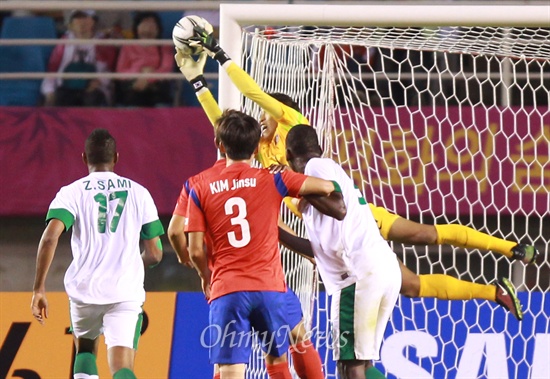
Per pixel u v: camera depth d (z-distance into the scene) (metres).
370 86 29.53
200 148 28.73
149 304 24.91
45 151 29.02
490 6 18.86
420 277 18.61
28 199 28.98
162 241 29.89
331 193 16.12
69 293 17.97
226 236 16.11
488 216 27.86
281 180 16.16
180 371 23.92
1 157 29.03
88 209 18.20
